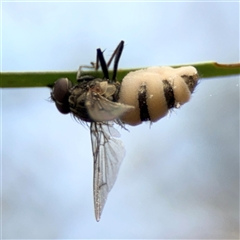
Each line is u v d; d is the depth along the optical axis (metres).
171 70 0.06
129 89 0.06
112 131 0.06
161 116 0.06
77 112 0.06
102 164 0.06
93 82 0.06
